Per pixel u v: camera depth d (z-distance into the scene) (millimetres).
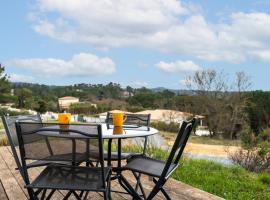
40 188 2770
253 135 8820
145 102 34406
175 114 27625
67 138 2793
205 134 27891
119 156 3607
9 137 3135
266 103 25844
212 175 6254
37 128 2852
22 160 2867
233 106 27375
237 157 8500
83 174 2867
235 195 5082
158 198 4148
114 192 4223
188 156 7961
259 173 7656
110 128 3707
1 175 5148
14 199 4105
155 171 3170
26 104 44875
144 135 3283
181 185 4715
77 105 35812
